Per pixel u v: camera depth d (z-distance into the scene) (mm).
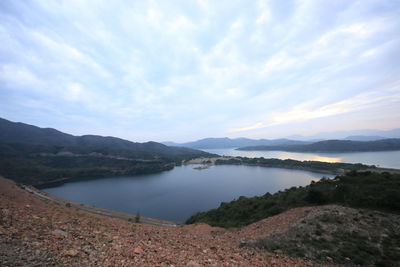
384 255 9594
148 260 5152
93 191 94562
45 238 5246
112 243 6023
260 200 25281
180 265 5207
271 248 10109
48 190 95500
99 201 78375
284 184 97500
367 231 12242
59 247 4824
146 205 73625
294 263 8070
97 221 9750
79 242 5520
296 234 12047
